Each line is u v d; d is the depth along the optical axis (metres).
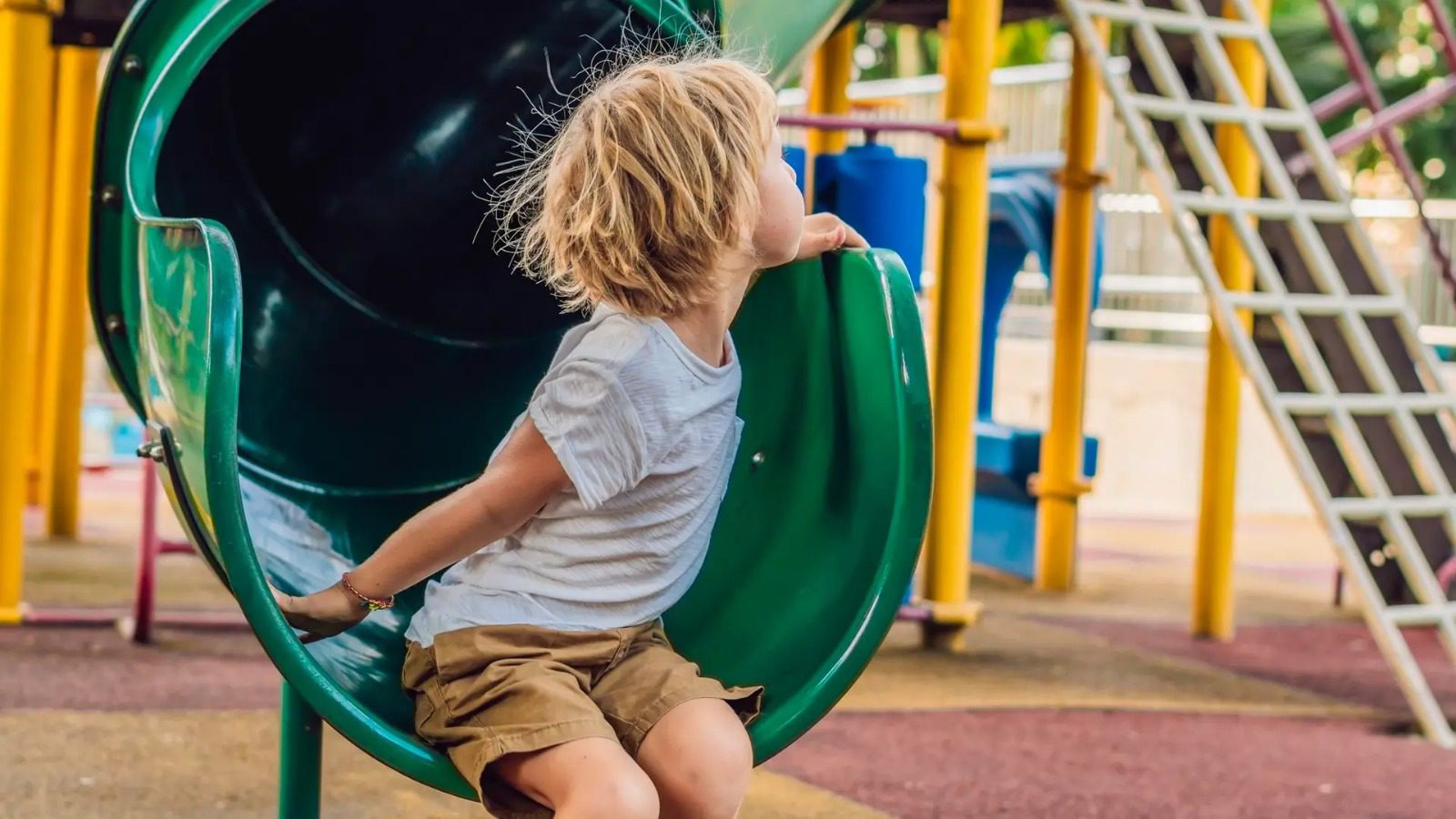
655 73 2.07
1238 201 4.79
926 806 3.19
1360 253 5.02
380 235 2.73
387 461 2.67
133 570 5.88
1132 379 10.93
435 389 2.75
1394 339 4.96
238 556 1.77
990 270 7.43
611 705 2.00
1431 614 4.36
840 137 5.86
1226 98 5.20
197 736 3.46
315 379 2.67
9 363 4.59
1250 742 3.96
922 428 2.03
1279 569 7.93
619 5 2.36
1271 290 4.72
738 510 2.36
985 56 4.84
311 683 1.83
